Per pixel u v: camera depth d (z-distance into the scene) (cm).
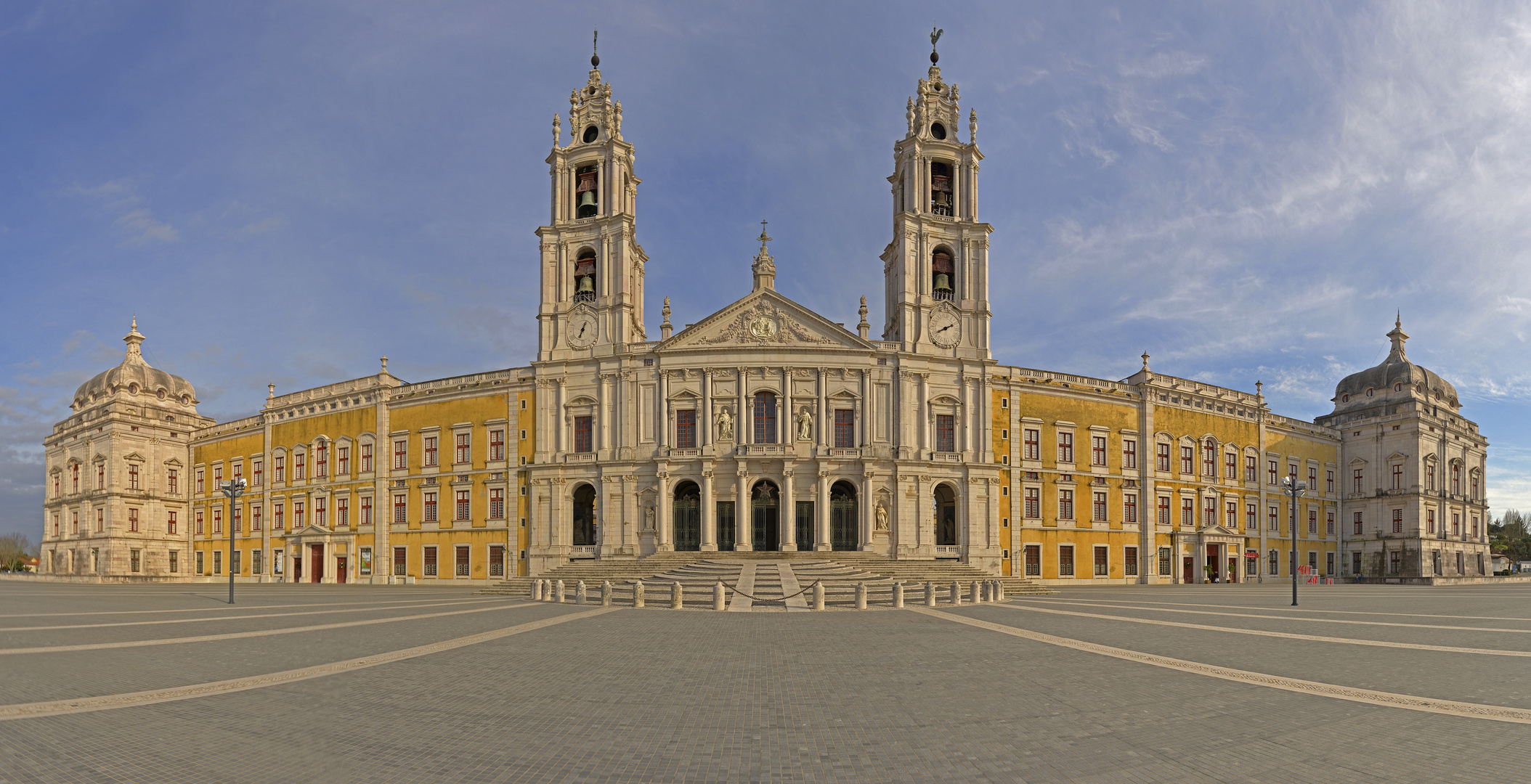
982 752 1340
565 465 6725
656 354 6631
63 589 6425
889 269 7400
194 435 9494
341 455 7788
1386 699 1741
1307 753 1340
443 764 1265
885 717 1574
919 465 6550
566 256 7025
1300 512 8706
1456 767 1266
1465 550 9319
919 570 5719
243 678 1966
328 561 7675
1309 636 2836
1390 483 8850
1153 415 7550
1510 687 1878
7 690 1822
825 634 2844
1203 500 7781
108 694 1778
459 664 2175
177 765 1263
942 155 7069
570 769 1245
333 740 1405
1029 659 2273
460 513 7138
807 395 6550
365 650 2450
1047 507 7019
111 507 8975
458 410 7238
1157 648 2500
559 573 5872
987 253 7006
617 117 7119
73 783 1180
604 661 2225
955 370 6781
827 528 6397
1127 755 1323
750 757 1309
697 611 3828
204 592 5922
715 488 6462
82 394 9900
